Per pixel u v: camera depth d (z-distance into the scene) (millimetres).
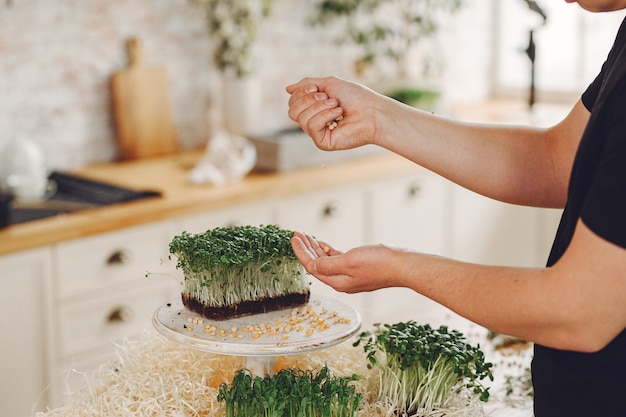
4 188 3283
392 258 1367
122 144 3803
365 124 1594
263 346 1437
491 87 5516
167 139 3951
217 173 3402
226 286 1552
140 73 3811
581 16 5047
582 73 5113
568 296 1155
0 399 2814
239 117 3990
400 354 1657
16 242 2738
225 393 1430
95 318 2996
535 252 4734
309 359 1727
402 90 4273
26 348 2844
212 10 3979
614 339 1248
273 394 1370
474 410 1635
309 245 1559
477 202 4340
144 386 1617
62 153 3668
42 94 3570
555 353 1323
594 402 1284
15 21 3449
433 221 4141
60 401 2953
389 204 3887
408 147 1600
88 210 3043
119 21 3766
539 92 5281
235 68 3980
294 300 1635
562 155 1552
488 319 1245
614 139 1142
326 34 4551
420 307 2381
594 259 1133
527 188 1576
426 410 1618
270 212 3414
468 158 1588
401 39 4855
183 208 3125
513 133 1589
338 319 1576
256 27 4051
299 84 1644
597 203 1135
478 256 4430
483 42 5395
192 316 1594
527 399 1847
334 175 3596
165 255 3133
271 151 3586
